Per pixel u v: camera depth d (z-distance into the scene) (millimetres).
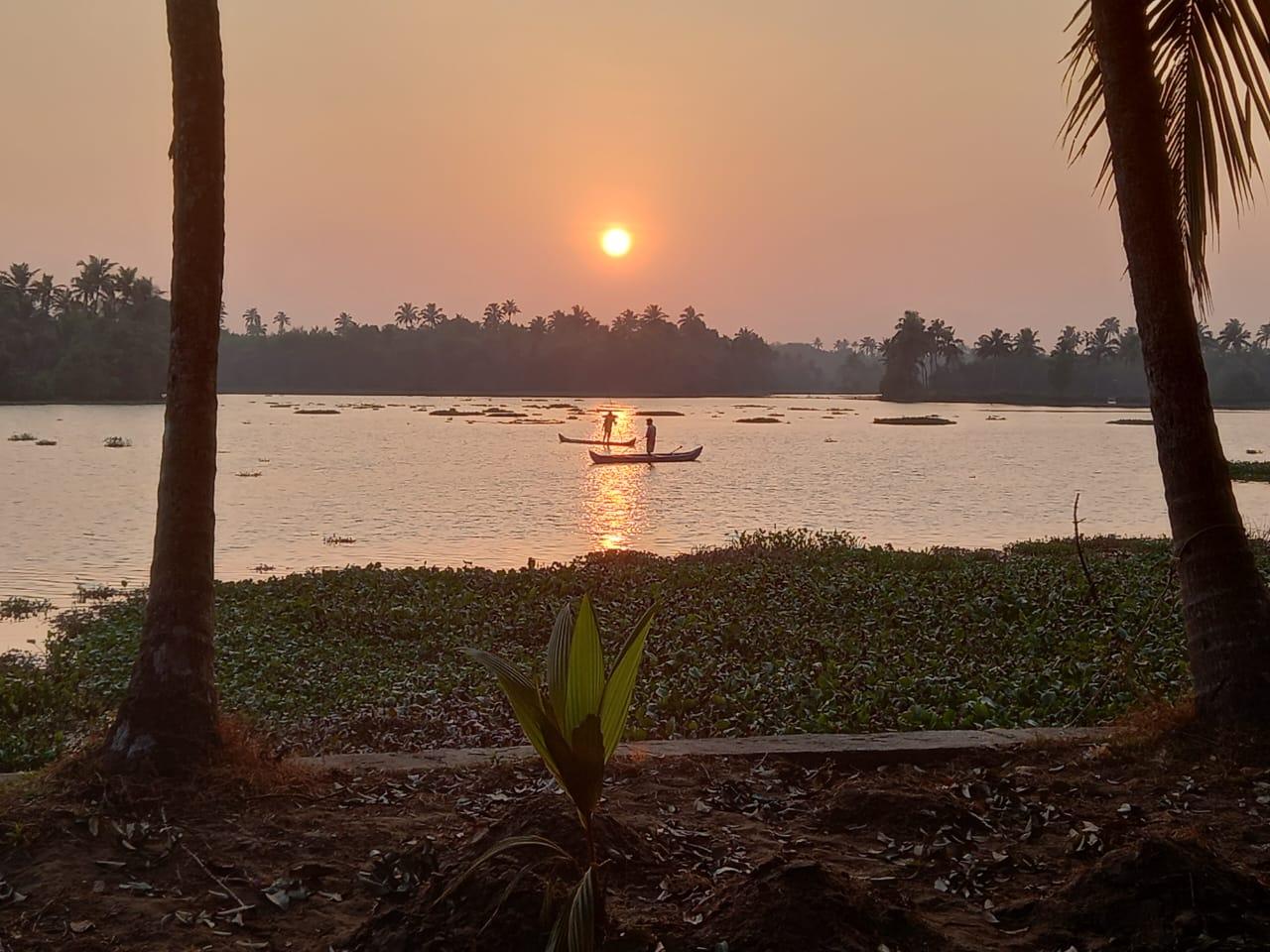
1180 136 7090
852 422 102875
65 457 50812
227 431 76875
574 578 15648
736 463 52938
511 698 3215
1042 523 30672
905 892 4188
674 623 12555
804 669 10352
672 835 4672
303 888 4305
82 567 21438
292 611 13633
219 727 5555
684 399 196125
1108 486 42312
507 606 13992
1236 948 3488
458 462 51719
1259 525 26734
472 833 4609
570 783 3203
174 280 5617
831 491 39469
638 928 3621
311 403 146500
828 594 14148
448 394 196375
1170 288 6020
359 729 8945
